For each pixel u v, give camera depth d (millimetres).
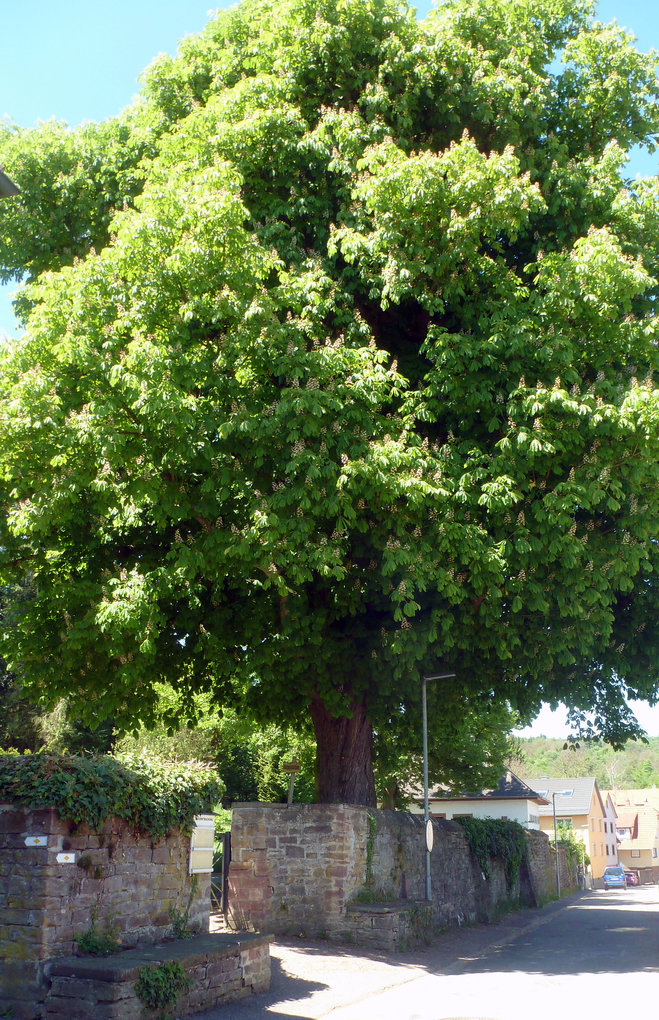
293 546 12242
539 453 12875
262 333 12602
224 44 17031
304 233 15227
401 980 11922
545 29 16859
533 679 16891
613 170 15266
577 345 13672
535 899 29156
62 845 8398
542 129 15867
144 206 12734
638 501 13344
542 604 12992
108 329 12453
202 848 10734
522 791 50531
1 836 8383
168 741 32844
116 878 9148
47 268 16516
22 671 15141
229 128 14422
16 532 12523
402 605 13977
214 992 9234
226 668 14547
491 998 10742
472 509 13266
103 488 12203
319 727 17188
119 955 8625
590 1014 9695
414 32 15344
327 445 12273
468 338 13477
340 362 12555
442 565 13047
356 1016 9461
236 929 14359
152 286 12453
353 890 14883
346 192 14594
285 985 10867
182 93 16703
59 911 8281
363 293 15016
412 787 37781
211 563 12828
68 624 13180
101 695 14734
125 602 12383
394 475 12250
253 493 12453
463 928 19609
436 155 14750
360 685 15508
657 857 90188
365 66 15633
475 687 17938
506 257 15859
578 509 14312
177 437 12180
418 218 13445
